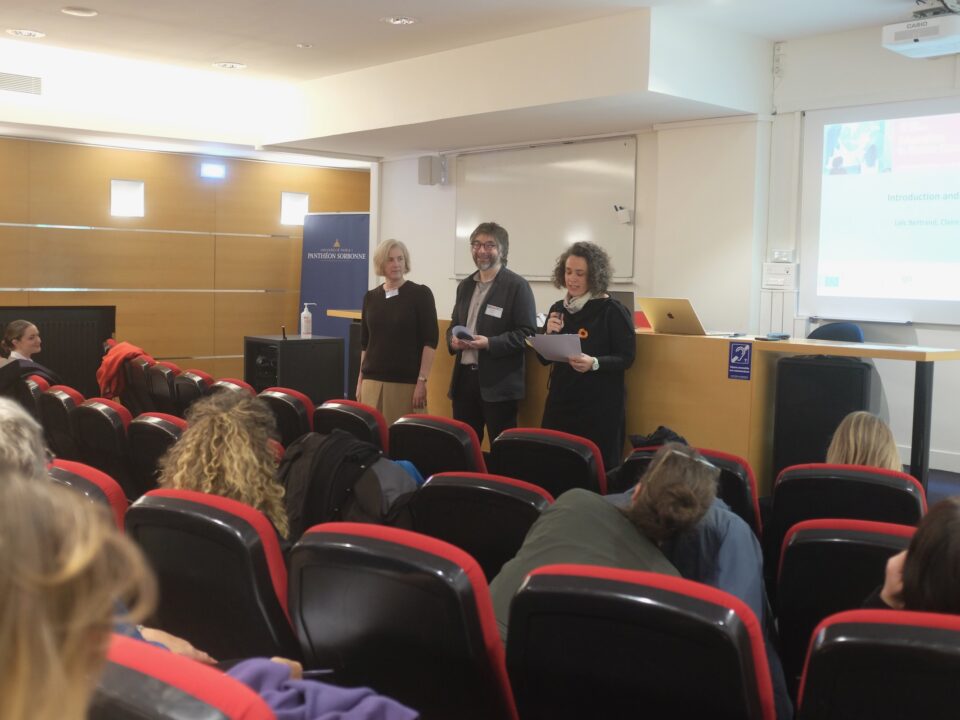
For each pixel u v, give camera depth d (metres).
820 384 4.48
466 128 7.86
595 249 4.33
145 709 0.84
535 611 1.46
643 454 3.04
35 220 9.02
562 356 4.14
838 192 6.63
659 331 4.80
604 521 2.00
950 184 6.11
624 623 1.40
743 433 4.36
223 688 0.86
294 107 9.07
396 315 4.82
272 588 1.82
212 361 10.20
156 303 9.77
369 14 6.45
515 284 4.69
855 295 6.59
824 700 1.30
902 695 1.26
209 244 10.06
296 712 1.06
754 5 5.93
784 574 2.01
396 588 1.54
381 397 4.88
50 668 0.47
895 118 6.33
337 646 1.70
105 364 6.56
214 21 6.80
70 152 9.15
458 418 4.90
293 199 10.60
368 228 10.12
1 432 1.61
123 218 9.49
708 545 2.07
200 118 9.06
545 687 1.55
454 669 1.58
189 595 1.95
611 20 6.26
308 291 10.41
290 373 6.64
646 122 7.29
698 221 7.18
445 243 9.41
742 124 6.90
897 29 5.51
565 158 8.16
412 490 2.63
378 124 8.09
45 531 0.47
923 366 3.98
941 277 6.19
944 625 1.24
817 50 6.68
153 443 3.56
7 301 8.92
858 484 2.45
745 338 4.46
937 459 6.32
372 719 1.07
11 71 8.10
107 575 0.49
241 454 2.24
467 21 6.53
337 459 2.59
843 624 1.27
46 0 6.36
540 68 6.72
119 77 8.60
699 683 1.39
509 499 2.32
